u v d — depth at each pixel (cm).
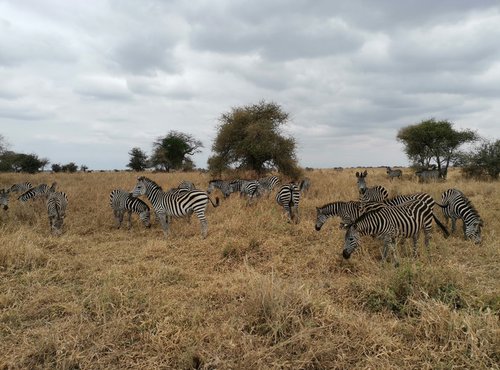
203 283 561
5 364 359
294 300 442
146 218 990
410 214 653
